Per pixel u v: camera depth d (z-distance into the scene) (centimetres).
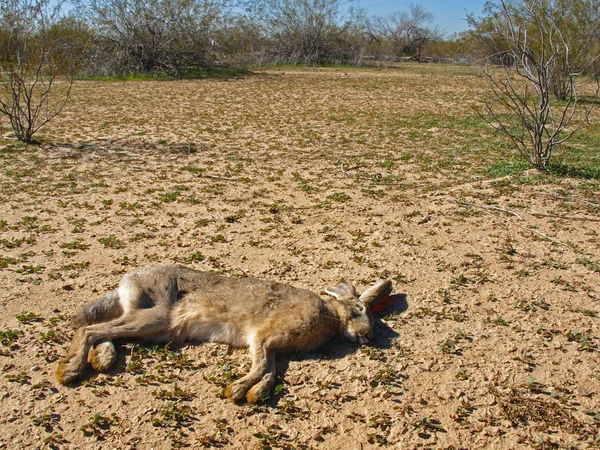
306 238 185
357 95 598
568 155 314
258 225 196
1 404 108
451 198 226
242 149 322
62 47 556
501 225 197
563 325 136
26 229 189
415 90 644
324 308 126
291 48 1061
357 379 117
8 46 341
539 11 426
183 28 782
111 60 754
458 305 144
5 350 122
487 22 428
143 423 105
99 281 153
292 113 467
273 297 125
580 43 498
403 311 142
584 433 105
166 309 125
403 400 112
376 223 198
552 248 178
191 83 696
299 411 108
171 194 227
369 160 298
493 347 128
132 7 759
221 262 166
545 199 224
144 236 185
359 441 103
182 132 376
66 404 109
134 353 122
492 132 382
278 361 122
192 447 100
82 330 120
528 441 103
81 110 466
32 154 301
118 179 253
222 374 118
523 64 281
